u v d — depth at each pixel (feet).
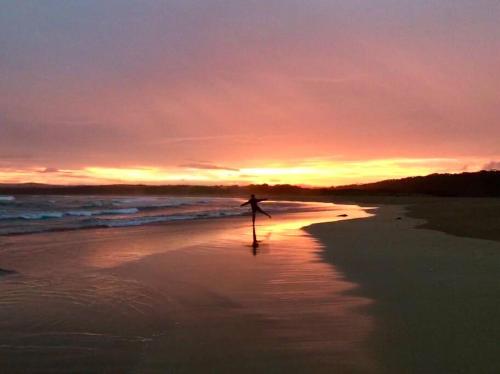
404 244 48.06
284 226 78.74
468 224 69.97
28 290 28.84
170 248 48.06
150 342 19.31
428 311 22.86
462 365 16.20
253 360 17.16
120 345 19.06
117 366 16.97
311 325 21.08
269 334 20.01
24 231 65.98
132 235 61.62
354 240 53.11
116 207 151.64
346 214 123.85
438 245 46.62
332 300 25.48
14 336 20.25
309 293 27.22
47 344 19.25
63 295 27.53
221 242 53.42
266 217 109.09
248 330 20.59
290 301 25.46
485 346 17.93
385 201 253.03
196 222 88.12
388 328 20.38
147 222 86.33
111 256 42.68
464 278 30.30
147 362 17.17
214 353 17.93
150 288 29.19
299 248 47.16
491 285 28.19
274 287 29.09
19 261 39.93
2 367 16.94
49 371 16.62
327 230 66.80
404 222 81.00
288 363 16.81
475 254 40.22
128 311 24.08
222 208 160.97
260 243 51.93
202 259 40.60
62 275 33.50
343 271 33.86
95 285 30.19
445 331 19.77
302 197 402.31
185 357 17.60
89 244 51.55
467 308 23.27
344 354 17.51
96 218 96.32
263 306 24.57
